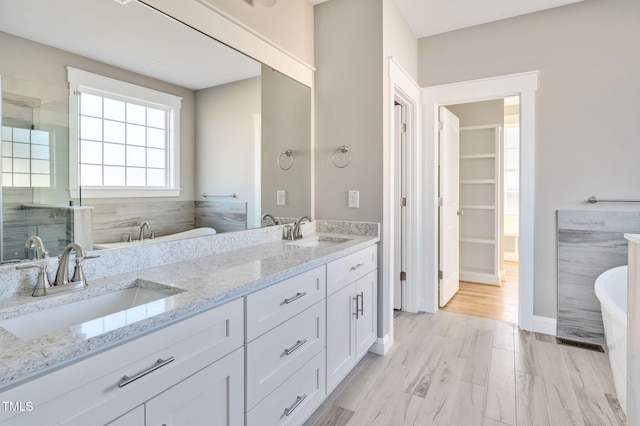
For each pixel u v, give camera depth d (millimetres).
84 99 1296
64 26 1234
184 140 1682
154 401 936
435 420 1715
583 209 2584
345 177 2518
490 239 4270
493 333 2746
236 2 1901
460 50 3000
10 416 667
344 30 2488
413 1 2568
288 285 1476
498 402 1854
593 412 1765
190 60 1689
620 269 2242
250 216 2078
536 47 2719
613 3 2484
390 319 2512
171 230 1622
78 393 771
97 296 1173
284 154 2316
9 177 1090
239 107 1973
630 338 1226
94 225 1316
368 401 1872
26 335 982
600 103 2525
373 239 2287
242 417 1240
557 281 2674
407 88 2840
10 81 1096
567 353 2404
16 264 1089
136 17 1461
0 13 1073
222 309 1146
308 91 2557
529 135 2730
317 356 1702
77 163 1271
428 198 3180
